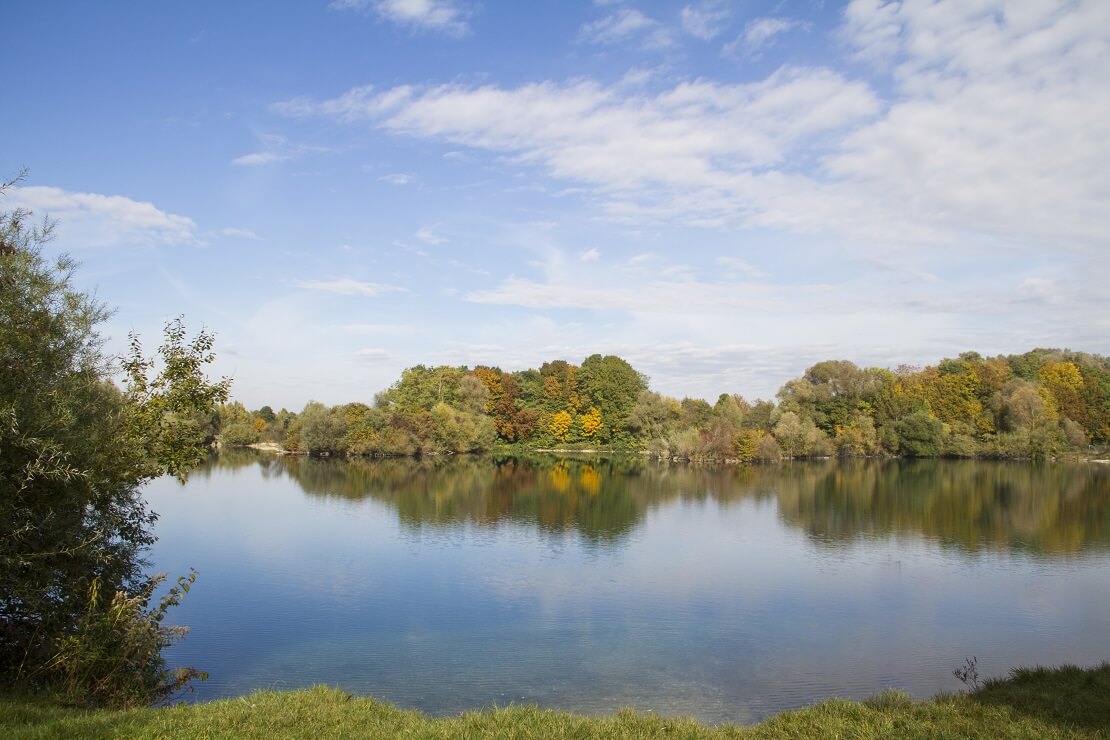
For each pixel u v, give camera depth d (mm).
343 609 24875
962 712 11188
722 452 92375
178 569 30391
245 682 18172
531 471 82125
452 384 116562
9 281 12742
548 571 30797
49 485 13109
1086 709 11133
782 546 36750
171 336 17281
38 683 12461
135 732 9367
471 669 19344
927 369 117562
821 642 21719
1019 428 93500
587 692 17844
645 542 37750
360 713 10828
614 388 120812
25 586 12367
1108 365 122188
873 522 44656
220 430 116750
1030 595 27266
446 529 41094
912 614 24750
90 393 13984
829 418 101750
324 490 59281
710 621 23797
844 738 10172
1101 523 44312
